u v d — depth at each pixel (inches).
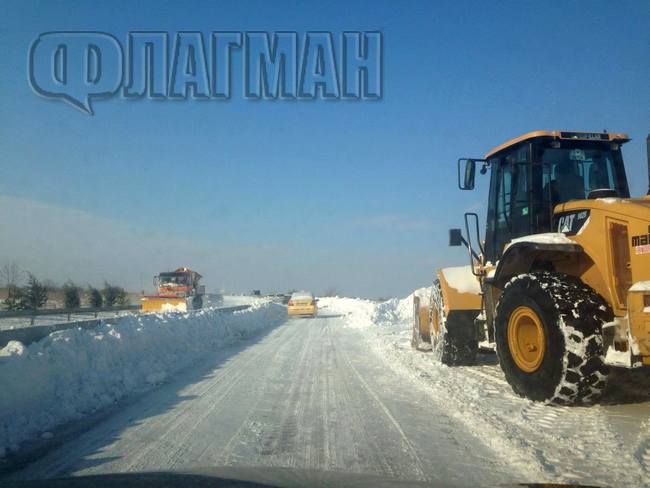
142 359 348.5
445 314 347.6
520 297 238.1
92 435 199.5
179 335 442.0
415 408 239.1
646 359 199.2
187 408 242.7
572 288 222.4
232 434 199.5
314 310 1071.6
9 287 1224.8
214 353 454.0
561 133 275.0
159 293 1347.2
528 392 233.5
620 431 188.2
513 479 147.9
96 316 1119.6
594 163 283.9
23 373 224.4
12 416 208.7
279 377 324.2
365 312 872.3
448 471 156.6
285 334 653.3
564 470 152.5
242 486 91.1
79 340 287.6
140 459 171.0
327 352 451.2
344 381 308.5
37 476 156.0
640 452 166.2
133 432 202.8
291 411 235.5
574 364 209.8
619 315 213.8
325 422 216.1
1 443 187.3
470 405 233.0
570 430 190.5
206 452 178.1
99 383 271.3
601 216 222.8
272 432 202.1
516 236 292.8
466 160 339.6
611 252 217.6
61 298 1448.1
